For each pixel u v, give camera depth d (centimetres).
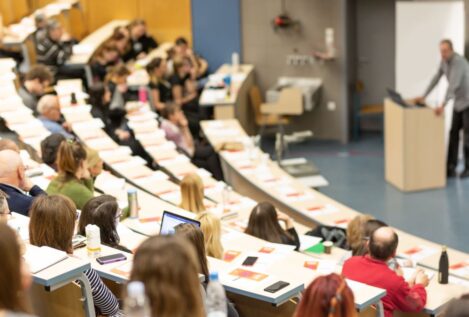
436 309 605
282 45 1597
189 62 1425
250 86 1577
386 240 588
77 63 1366
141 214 787
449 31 1311
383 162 1419
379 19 1605
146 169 991
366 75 1638
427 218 1139
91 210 593
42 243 512
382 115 1644
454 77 1241
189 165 1047
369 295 518
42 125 1024
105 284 541
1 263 292
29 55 1374
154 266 300
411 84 1350
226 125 1245
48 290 442
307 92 1529
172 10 1645
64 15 1565
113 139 1174
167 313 298
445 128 1308
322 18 1560
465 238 1063
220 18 1622
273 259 615
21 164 673
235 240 675
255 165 1075
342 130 1584
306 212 909
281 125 1492
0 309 289
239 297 546
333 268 612
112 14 1677
